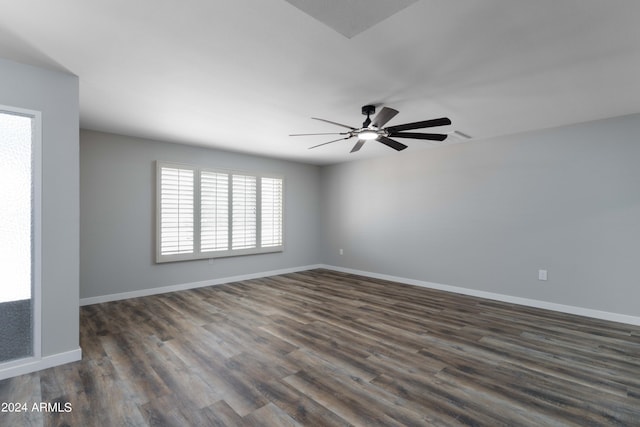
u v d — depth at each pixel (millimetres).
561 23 1811
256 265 5867
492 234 4457
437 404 1959
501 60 2256
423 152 5242
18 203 2328
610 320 3529
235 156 5539
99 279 4191
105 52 2176
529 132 4129
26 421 1789
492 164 4457
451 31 1899
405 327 3301
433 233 5102
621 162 3486
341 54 2182
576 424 1782
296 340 2951
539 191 4051
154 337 3014
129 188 4426
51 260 2436
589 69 2385
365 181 6113
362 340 2957
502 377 2291
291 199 6438
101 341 2912
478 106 3199
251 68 2398
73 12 1737
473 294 4637
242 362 2510
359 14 1129
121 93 2881
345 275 6164
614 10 1685
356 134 3188
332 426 1753
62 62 2324
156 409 1904
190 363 2490
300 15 1759
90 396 2037
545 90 2785
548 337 3037
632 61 2256
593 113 3414
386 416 1840
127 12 1741
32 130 2381
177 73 2490
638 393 2094
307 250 6750
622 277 3473
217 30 1910
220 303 4184
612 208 3537
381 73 2467
